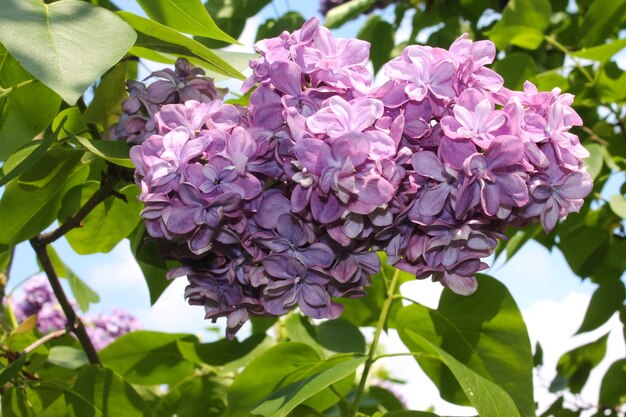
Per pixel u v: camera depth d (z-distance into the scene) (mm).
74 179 624
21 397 620
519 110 442
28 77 566
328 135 435
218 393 724
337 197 441
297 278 468
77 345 796
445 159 443
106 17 463
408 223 470
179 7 556
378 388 777
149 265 639
